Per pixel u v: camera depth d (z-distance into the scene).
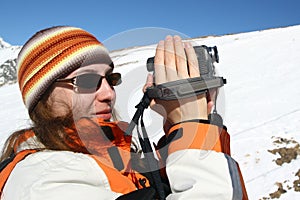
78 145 1.03
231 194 0.90
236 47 23.33
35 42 1.09
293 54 17.48
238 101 10.67
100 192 0.91
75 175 0.92
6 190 0.93
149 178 1.04
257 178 5.45
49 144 1.03
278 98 10.30
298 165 5.66
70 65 1.04
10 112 16.02
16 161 1.02
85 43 1.06
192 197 0.89
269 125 7.79
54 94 1.05
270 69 15.15
